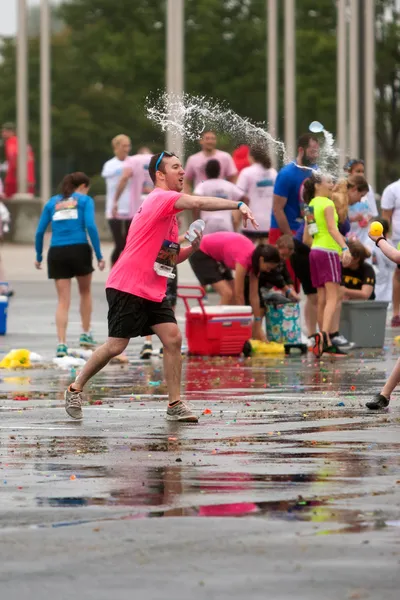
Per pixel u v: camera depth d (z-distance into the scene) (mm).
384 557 10906
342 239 28000
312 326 30672
